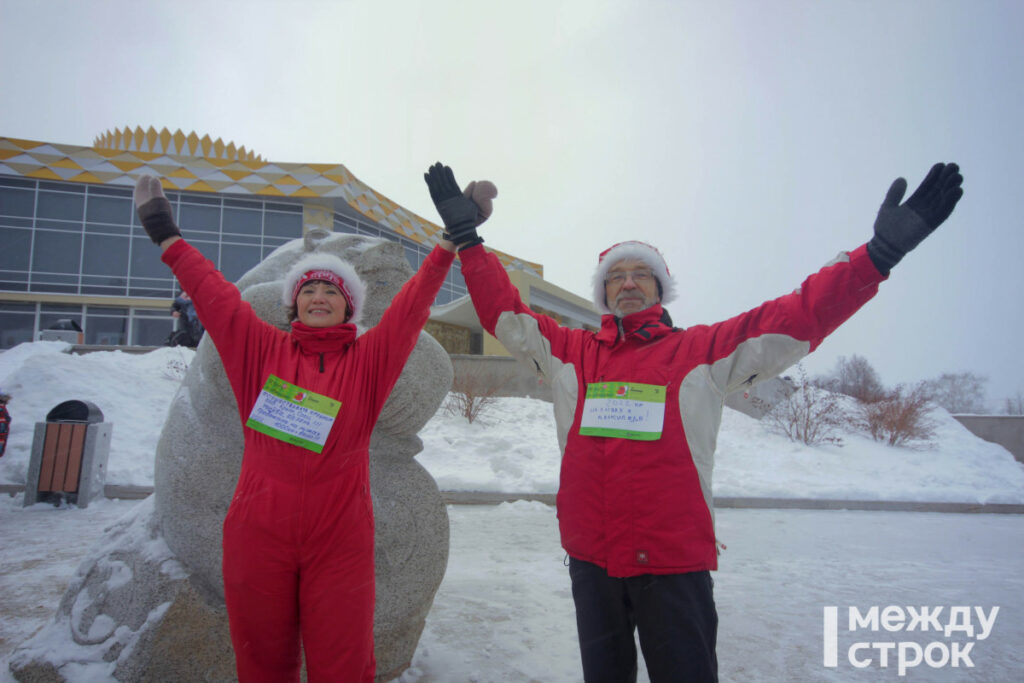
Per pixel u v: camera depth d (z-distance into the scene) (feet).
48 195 85.35
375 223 100.12
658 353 6.88
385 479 9.20
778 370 6.51
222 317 6.78
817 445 41.52
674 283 7.91
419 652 10.32
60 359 34.68
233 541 6.15
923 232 5.90
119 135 102.53
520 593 13.80
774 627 12.29
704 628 6.01
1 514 21.24
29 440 27.50
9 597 12.67
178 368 40.22
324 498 6.20
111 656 8.23
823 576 16.31
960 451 43.91
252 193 87.30
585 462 6.72
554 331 7.70
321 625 6.02
